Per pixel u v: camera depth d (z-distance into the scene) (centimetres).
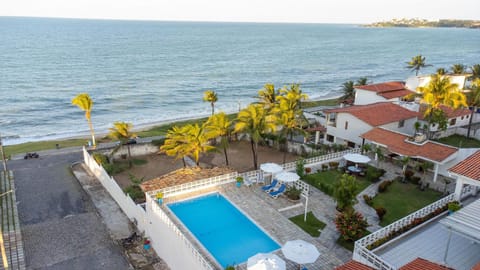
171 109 8900
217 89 11375
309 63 18275
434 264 1762
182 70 14688
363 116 4469
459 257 2072
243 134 5544
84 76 12400
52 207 3372
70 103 8894
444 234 2317
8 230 2923
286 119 4084
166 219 2433
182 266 2295
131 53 19225
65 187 3812
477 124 5638
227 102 9831
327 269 2156
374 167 3788
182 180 3384
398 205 2994
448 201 2677
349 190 2634
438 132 5078
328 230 2597
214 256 2302
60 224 3077
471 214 2070
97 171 4006
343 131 4738
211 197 3117
